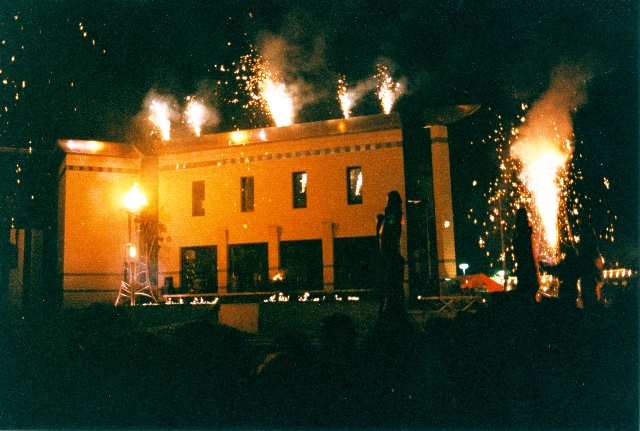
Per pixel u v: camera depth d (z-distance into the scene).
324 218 20.44
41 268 23.14
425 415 4.31
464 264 19.84
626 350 6.07
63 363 3.90
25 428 3.74
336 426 3.86
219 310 17.69
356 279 19.91
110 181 21.95
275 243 20.83
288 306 16.62
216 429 3.69
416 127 19.72
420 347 5.46
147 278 20.66
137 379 3.79
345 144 20.39
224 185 21.73
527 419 4.47
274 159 21.23
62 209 21.44
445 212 19.19
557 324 6.38
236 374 3.85
